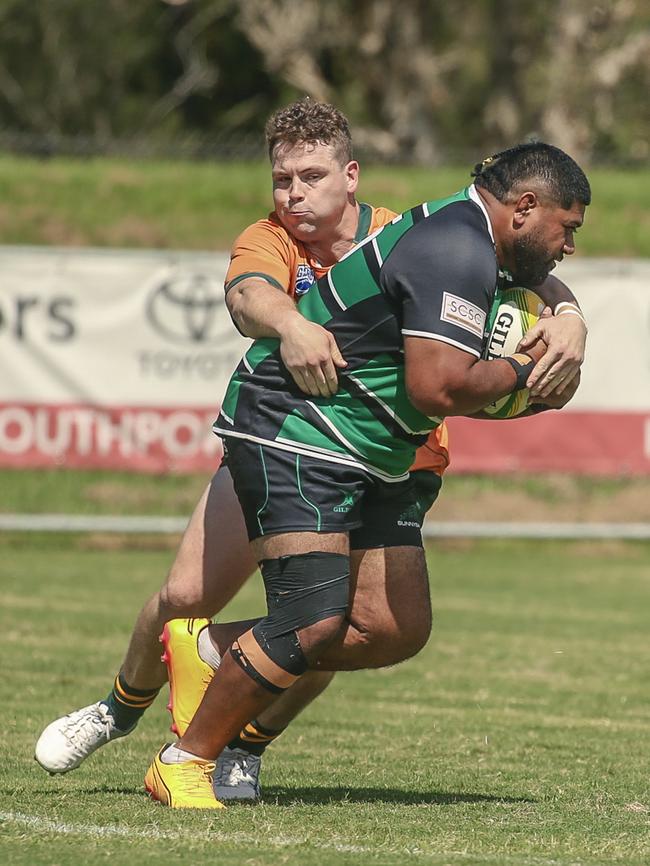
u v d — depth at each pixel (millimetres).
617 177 71312
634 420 46625
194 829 13430
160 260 45469
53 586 39438
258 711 14562
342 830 13555
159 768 14906
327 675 15844
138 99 124750
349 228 15547
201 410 45812
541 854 12695
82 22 119125
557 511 52156
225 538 15414
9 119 119688
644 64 99062
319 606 14125
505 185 14211
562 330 14406
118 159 72688
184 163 71375
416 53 99375
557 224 14266
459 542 52438
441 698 25031
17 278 44812
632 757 19469
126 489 51250
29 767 17516
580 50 96500
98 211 62500
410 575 15000
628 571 46969
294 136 15203
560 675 27828
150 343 45500
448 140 122875
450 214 14109
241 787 15758
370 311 13977
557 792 16578
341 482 14172
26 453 45062
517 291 15039
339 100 112562
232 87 125188
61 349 45125
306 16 98875
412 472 15680
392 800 15758
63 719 16359
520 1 100188
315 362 13773
